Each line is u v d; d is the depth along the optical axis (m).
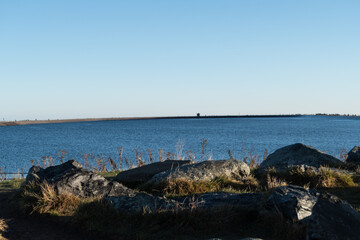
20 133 124.69
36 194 9.96
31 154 47.41
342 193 10.63
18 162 37.88
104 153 45.09
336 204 7.01
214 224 7.72
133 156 39.72
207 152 43.09
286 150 15.48
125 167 28.25
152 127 169.75
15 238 7.72
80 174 10.55
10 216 9.45
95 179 10.58
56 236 7.89
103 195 10.13
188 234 7.49
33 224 8.75
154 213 8.15
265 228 7.58
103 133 112.75
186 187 11.53
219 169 12.86
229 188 11.93
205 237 7.32
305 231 6.81
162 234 7.46
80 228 8.25
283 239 7.00
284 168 13.55
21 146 62.25
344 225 6.41
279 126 157.75
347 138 74.31
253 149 48.03
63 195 9.77
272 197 7.89
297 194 7.72
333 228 6.25
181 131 118.44
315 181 11.79
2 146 62.81
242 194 9.33
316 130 114.31
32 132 133.75
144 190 12.02
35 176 11.86
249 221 8.05
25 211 9.64
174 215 8.03
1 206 10.47
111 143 65.38
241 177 13.15
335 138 74.44
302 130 114.81
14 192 12.17
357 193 10.51
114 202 8.89
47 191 9.86
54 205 9.41
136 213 8.28
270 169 13.73
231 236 7.33
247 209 8.36
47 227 8.50
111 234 7.77
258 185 12.26
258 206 8.42
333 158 14.70
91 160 35.72
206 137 80.94
